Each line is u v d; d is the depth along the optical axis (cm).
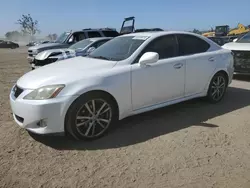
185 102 605
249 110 557
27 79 420
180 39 532
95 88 404
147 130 454
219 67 583
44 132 383
